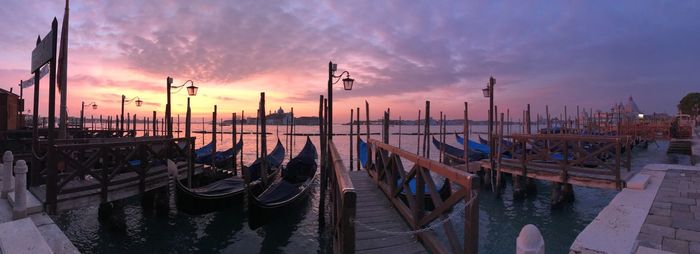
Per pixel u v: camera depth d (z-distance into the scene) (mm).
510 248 8391
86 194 7305
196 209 9328
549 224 10156
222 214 10578
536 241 2273
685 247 4383
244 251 8453
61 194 6996
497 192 12805
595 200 12602
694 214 5723
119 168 8125
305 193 11258
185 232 9508
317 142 54906
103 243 8531
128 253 8141
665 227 5105
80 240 8602
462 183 3283
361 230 5246
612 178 9586
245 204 10781
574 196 12625
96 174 7539
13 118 15750
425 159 4539
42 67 7902
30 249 3789
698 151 18266
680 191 7512
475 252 3115
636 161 21984
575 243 4551
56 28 6836
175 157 11719
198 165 13188
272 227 9852
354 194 3359
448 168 3699
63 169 9711
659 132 39281
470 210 3143
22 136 14688
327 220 10570
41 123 27828
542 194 13914
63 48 9352
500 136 12961
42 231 5215
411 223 5137
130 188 8406
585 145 19000
